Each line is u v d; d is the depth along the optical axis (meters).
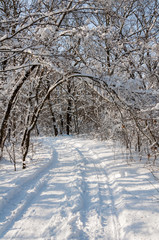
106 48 6.18
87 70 5.88
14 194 4.68
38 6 4.76
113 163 6.84
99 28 5.29
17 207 4.07
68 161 8.14
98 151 9.38
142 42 5.60
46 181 5.68
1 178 5.90
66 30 5.34
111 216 3.61
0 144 7.43
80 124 20.73
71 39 5.72
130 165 6.26
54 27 5.14
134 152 7.85
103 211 3.79
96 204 4.07
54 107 19.64
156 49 5.62
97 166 7.08
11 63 6.34
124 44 6.10
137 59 6.08
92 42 5.62
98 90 5.77
